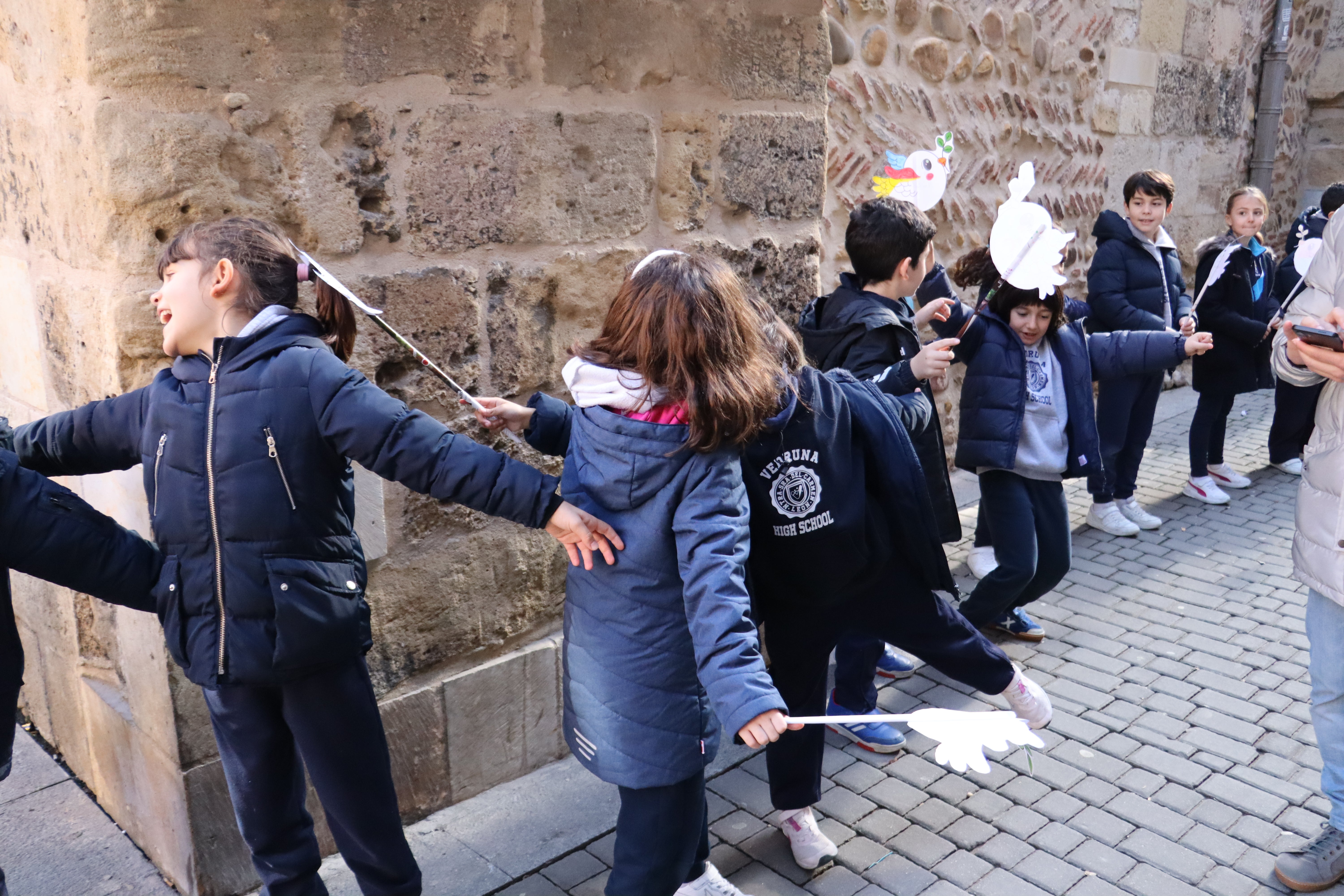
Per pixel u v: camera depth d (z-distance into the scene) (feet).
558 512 5.96
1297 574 8.39
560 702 10.23
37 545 6.06
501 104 8.44
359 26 7.54
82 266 7.20
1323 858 8.27
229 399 6.07
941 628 7.97
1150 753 10.45
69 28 6.60
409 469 6.01
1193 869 8.68
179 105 6.86
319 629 6.26
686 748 6.29
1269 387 18.26
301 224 7.50
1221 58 25.23
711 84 9.86
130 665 8.15
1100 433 16.65
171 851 8.27
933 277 11.82
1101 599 14.37
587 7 8.78
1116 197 22.86
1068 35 20.24
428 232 8.22
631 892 6.43
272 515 6.07
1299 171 30.14
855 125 16.26
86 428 6.54
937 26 17.25
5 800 9.50
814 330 9.23
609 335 6.19
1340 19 28.71
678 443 5.91
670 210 9.84
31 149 7.50
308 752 6.75
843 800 9.68
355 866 7.22
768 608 7.83
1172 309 16.57
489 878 8.59
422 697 9.06
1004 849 8.96
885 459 7.40
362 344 7.97
